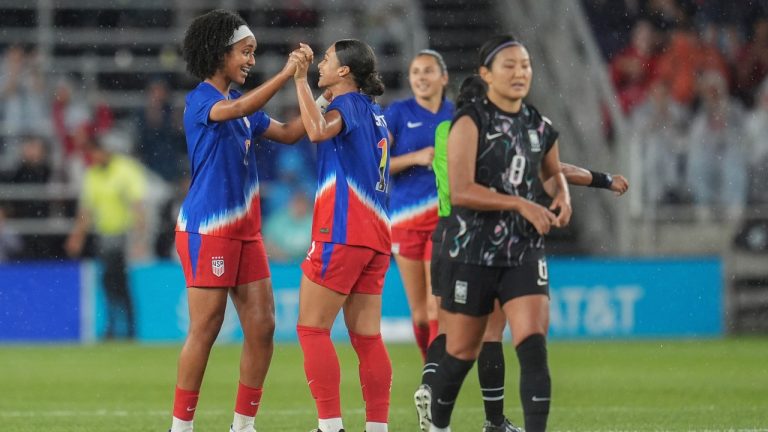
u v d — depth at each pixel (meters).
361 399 34.41
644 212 61.59
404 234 30.20
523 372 19.67
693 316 55.94
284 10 73.88
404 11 74.38
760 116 65.75
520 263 20.27
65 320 54.66
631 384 38.12
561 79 66.62
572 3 66.44
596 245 63.09
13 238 60.09
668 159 63.25
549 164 21.52
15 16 72.56
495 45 20.34
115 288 54.75
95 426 28.45
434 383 21.23
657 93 66.56
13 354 49.06
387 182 23.64
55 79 71.06
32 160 64.12
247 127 23.12
